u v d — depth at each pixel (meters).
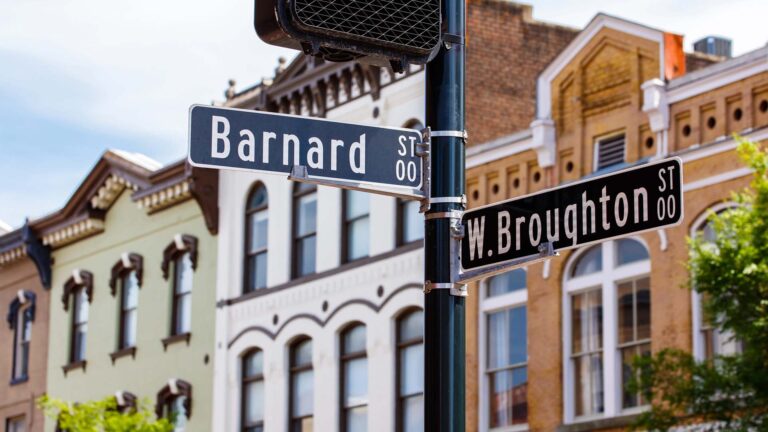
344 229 34.19
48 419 44.34
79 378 43.22
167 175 39.56
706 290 19.38
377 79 33.47
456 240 8.46
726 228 20.02
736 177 24.69
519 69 33.41
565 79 28.53
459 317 8.37
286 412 35.12
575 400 27.44
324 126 8.62
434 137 8.54
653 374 20.36
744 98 24.84
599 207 8.23
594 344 27.20
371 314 32.69
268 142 8.52
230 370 37.19
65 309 44.31
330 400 33.69
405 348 31.86
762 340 18.97
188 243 39.41
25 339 46.34
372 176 8.59
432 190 8.51
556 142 28.53
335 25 7.95
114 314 42.06
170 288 40.00
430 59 8.31
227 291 37.66
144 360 40.50
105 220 43.12
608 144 27.62
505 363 29.08
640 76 27.00
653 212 7.98
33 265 46.22
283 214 36.25
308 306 34.84
